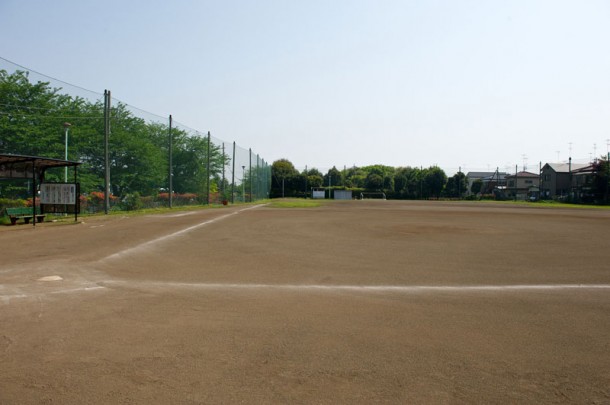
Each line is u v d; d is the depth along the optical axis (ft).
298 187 270.46
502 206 142.92
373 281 24.40
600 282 24.40
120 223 56.95
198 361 12.71
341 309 18.53
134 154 91.35
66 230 47.75
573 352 13.75
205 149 120.88
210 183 125.49
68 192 56.03
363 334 15.25
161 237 43.06
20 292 20.98
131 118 91.35
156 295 20.75
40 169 56.54
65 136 70.03
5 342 14.16
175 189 110.93
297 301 19.85
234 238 43.37
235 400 10.42
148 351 13.44
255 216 75.87
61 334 14.94
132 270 26.86
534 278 25.39
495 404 10.37
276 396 10.64
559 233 50.31
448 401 10.48
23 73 62.75
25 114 66.59
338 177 310.65
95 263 28.78
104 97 72.38
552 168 252.01
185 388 10.99
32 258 30.25
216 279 24.64
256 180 177.27
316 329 15.76
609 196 178.50
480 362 12.87
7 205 57.88
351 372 12.07
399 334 15.30
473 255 33.73
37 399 10.37
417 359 13.04
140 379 11.48
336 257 32.48
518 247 38.32
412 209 111.96
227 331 15.44
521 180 288.30
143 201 90.94
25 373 11.79
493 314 17.93
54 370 12.00
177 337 14.75
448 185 264.31
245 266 28.68
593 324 16.65
